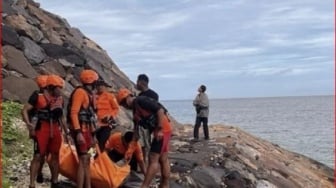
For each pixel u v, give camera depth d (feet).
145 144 33.78
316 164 69.15
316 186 54.29
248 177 44.60
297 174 55.06
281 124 234.79
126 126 49.39
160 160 29.86
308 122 253.44
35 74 51.85
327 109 565.94
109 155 31.81
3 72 47.70
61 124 28.63
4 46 51.78
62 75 56.49
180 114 372.99
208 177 40.09
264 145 66.64
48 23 67.00
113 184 28.99
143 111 29.07
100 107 31.27
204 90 56.39
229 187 40.83
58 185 29.17
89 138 28.12
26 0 67.41
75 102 27.55
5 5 59.00
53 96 28.22
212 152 47.65
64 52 59.31
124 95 29.73
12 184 30.07
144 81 30.37
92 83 28.07
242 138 63.26
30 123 27.86
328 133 167.63
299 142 136.77
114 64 72.69
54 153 28.63
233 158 47.73
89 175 28.35
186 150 48.24
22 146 36.42
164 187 30.25
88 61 62.80
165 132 29.04
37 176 29.91
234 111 524.93
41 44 58.75
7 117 39.32
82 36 73.92
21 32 57.26
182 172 39.52
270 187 44.78
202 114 56.24
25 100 46.16
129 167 30.76
